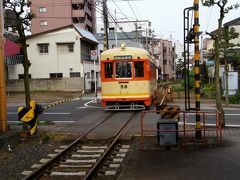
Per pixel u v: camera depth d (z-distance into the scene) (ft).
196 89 34.47
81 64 125.39
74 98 91.15
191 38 35.91
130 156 30.83
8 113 65.51
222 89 82.69
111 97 63.31
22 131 39.47
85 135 40.57
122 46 63.26
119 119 53.98
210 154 30.55
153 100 75.36
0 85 38.93
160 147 34.01
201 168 26.32
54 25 192.95
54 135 41.55
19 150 34.91
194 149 32.76
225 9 44.09
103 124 48.98
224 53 72.74
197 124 34.91
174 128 33.40
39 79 121.08
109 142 38.01
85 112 64.34
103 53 63.62
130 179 24.07
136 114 59.72
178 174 24.95
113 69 63.21
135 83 62.85
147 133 41.09
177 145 33.76
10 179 25.39
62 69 126.31
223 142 35.27
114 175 26.02
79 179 25.40
